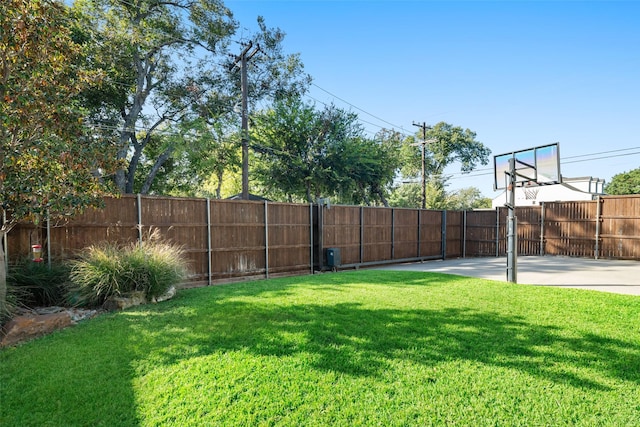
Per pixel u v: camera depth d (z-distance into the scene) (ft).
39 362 9.95
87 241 21.24
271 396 8.04
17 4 11.31
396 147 76.43
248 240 28.73
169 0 49.11
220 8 48.70
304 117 59.47
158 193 62.85
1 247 13.34
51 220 19.90
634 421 6.97
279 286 20.26
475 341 11.02
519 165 27.96
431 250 43.93
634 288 19.94
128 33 43.96
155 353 10.44
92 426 7.20
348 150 61.11
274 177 62.23
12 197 13.15
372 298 16.47
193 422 7.18
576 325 12.46
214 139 48.55
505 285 20.18
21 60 12.18
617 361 9.57
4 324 12.38
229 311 14.32
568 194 83.97
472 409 7.45
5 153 12.32
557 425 6.91
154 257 17.58
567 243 42.11
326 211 34.22
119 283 16.17
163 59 52.54
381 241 38.88
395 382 8.57
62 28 13.44
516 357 9.87
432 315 13.65
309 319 13.19
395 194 100.63
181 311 14.64
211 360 9.86
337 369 9.27
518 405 7.57
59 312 15.03
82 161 14.25
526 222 45.52
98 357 10.24
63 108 13.66
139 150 52.34
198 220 25.95
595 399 7.77
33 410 7.73
